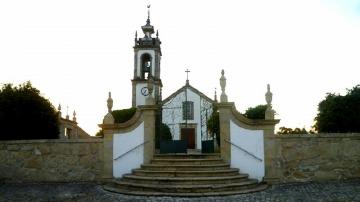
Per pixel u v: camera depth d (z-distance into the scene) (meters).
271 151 13.83
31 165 14.89
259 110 23.03
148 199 10.65
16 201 10.55
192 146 38.47
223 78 14.48
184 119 39.03
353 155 14.12
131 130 14.54
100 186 13.59
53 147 14.93
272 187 12.90
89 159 14.73
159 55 42.84
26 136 17.05
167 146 16.06
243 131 14.08
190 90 39.75
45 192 12.20
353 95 19.61
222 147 14.08
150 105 14.54
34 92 18.17
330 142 14.16
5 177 14.89
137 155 14.34
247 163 13.88
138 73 41.28
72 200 10.66
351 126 19.27
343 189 11.84
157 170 13.20
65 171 14.75
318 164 14.03
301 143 14.10
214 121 25.98
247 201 10.16
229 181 12.21
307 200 10.14
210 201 10.26
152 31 43.84
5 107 16.77
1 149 15.06
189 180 11.83
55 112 18.88
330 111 19.86
